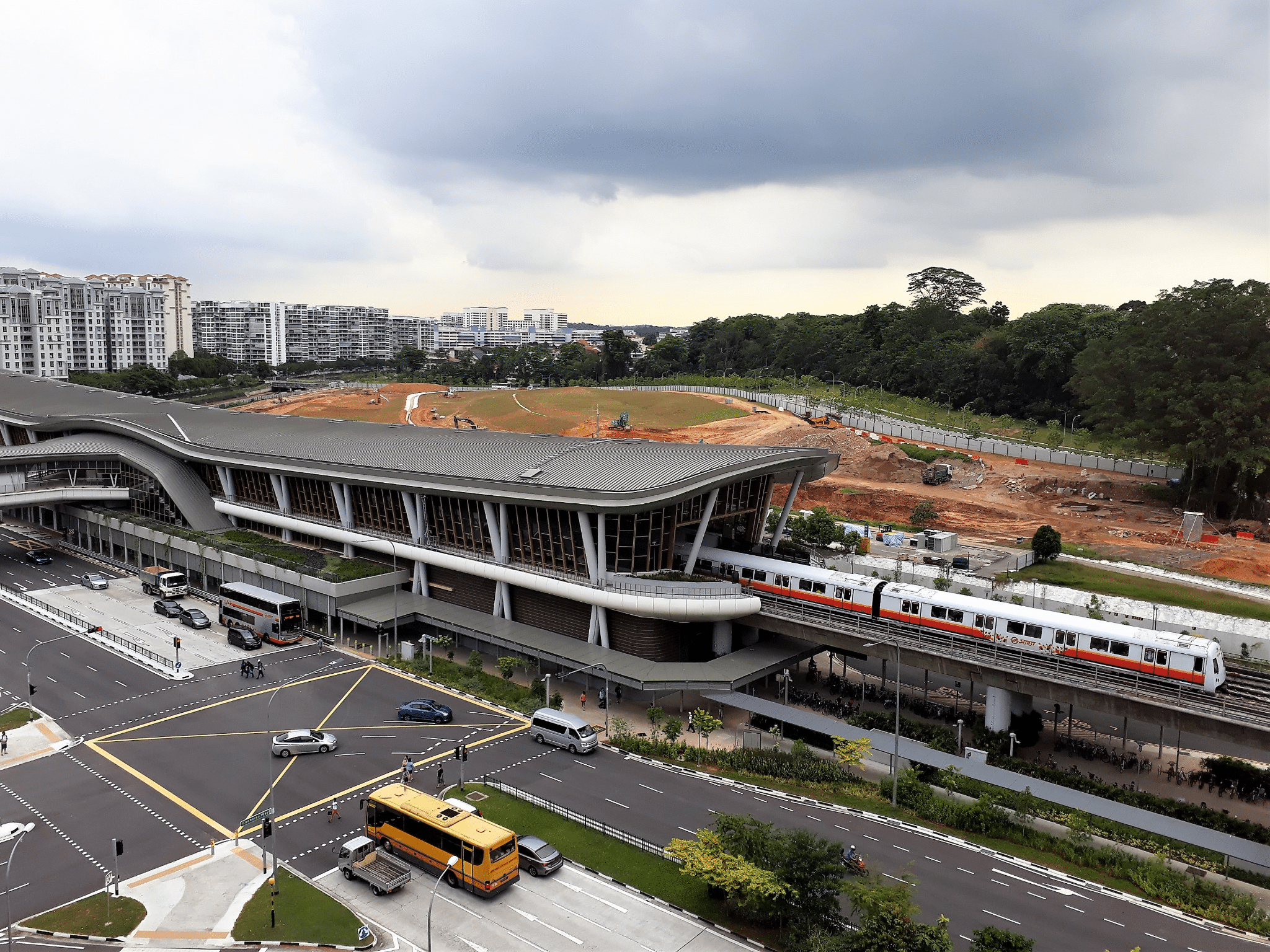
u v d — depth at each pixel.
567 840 52.62
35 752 63.72
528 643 81.56
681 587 75.81
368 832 51.72
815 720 67.25
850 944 39.06
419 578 97.69
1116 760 65.94
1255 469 117.06
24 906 45.66
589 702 77.38
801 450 87.88
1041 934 43.88
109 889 46.50
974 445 168.00
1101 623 65.38
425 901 46.38
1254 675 66.75
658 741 67.31
